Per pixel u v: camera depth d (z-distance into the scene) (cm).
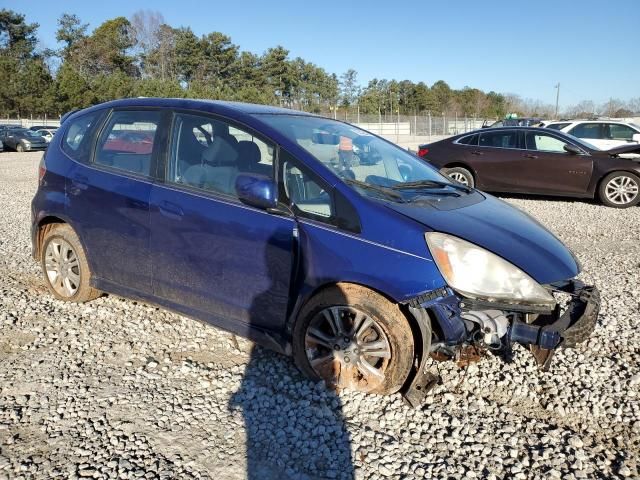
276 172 341
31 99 5444
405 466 268
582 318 302
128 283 411
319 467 269
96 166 422
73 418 302
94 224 418
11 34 7206
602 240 765
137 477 255
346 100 8925
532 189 1064
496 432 300
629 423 315
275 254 331
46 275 473
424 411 315
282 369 360
